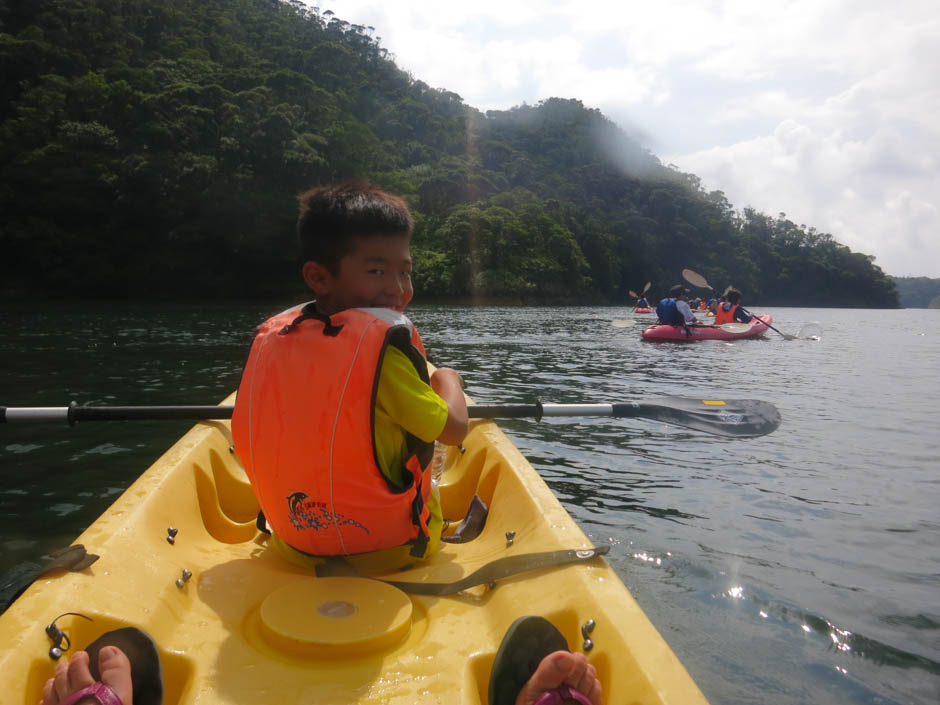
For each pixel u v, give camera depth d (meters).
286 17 113.25
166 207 43.59
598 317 26.03
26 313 22.72
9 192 39.84
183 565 1.65
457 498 2.60
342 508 1.50
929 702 1.80
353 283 1.55
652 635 1.25
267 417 1.49
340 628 1.27
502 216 65.81
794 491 3.59
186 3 86.88
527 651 1.15
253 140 51.88
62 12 59.97
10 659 1.10
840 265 101.00
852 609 2.30
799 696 1.81
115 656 1.06
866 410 6.07
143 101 49.91
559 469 3.94
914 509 3.32
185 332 14.30
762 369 9.03
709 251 93.75
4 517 3.05
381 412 1.50
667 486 3.64
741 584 2.47
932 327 26.30
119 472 3.72
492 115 157.88
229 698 1.16
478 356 10.18
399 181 66.25
